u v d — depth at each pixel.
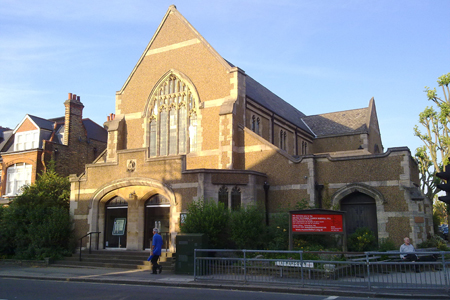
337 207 20.62
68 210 25.92
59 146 33.28
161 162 21.66
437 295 10.76
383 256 17.58
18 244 23.00
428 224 22.16
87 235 22.64
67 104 34.72
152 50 28.16
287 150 32.66
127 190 22.61
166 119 26.97
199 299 10.73
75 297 11.27
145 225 22.19
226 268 14.27
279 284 13.02
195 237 16.56
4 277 17.06
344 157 21.02
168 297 11.11
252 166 23.72
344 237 17.16
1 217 24.69
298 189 21.86
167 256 19.64
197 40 26.58
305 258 16.30
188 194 20.64
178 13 27.62
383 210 19.56
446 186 9.10
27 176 32.75
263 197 22.48
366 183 20.22
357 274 14.45
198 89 25.98
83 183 23.89
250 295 11.45
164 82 27.44
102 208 23.36
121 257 20.56
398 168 19.61
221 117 24.45
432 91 34.31
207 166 24.62
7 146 35.66
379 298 10.94
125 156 22.77
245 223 18.05
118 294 11.77
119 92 28.73
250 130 24.75
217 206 18.77
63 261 21.25
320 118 41.72
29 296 11.51
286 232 18.53
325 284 12.51
